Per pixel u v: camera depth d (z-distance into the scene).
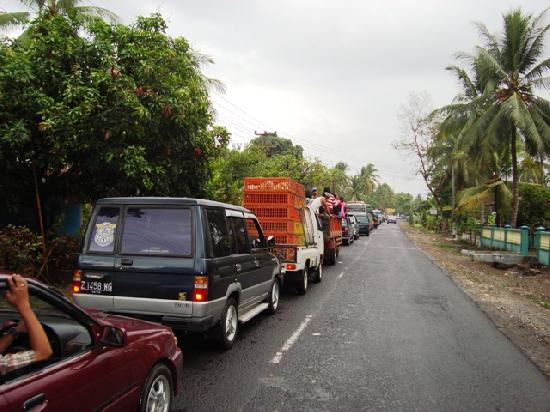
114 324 4.10
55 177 11.27
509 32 24.31
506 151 29.22
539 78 24.09
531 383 5.76
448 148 38.59
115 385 3.51
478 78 26.48
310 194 17.53
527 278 16.86
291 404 4.97
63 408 2.96
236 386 5.43
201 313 5.80
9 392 2.62
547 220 29.50
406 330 8.25
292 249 10.90
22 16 16.42
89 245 6.20
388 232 51.22
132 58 9.85
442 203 48.28
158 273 5.90
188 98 10.30
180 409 4.77
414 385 5.60
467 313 9.91
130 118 9.23
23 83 9.13
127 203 6.23
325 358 6.55
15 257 9.43
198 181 11.98
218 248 6.39
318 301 10.86
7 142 9.08
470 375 5.99
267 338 7.55
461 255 25.34
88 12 16.72
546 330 8.69
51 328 3.42
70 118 8.80
